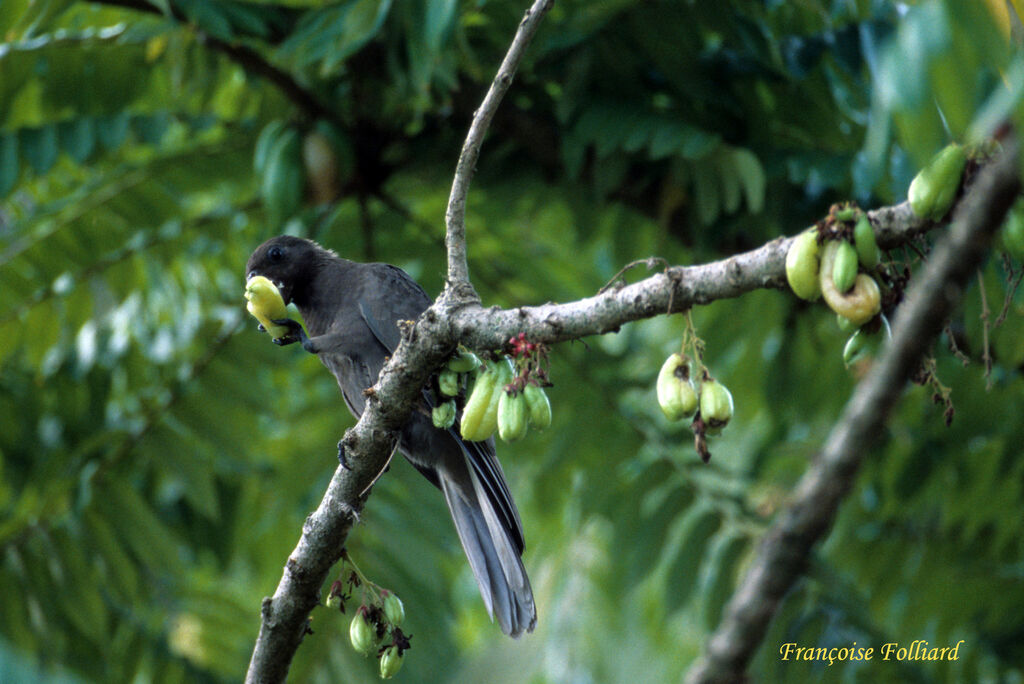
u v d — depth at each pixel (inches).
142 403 424.2
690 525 419.5
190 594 463.8
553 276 493.0
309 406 448.8
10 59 400.8
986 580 425.1
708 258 414.3
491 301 472.4
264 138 409.7
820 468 173.3
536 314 205.3
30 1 368.5
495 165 434.0
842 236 176.7
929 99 130.3
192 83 419.5
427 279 451.2
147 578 447.5
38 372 434.3
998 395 402.0
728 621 178.9
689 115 389.4
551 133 417.1
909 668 401.1
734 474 442.9
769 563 176.1
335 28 365.4
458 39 362.6
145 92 431.2
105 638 425.1
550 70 400.8
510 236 472.7
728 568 406.0
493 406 209.5
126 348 443.5
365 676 435.2
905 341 158.2
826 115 400.8
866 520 438.0
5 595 411.8
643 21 368.2
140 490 454.9
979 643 427.5
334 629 438.3
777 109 409.7
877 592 437.7
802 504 173.9
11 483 453.7
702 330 454.9
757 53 370.0
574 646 512.4
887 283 185.0
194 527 479.8
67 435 453.1
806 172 371.9
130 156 479.5
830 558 434.9
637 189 411.5
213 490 427.8
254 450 438.9
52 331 427.8
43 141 413.4
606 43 380.5
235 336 426.0
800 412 452.4
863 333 188.5
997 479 413.1
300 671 435.5
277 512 441.1
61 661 415.8
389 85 408.8
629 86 392.2
